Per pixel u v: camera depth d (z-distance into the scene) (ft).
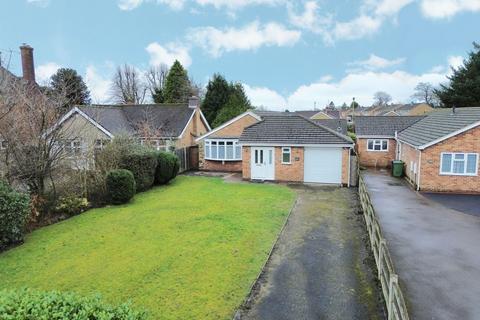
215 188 67.21
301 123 77.05
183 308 23.85
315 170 73.10
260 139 75.77
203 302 24.63
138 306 24.00
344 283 27.76
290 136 74.69
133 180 55.21
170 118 100.73
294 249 35.04
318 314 23.44
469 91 134.92
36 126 45.09
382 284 26.18
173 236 38.29
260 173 76.69
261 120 82.07
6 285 27.35
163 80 209.67
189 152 95.09
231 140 90.94
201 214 47.19
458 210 50.03
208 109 137.08
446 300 25.14
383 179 77.46
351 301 25.04
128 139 65.36
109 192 53.21
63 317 12.55
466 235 39.27
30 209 40.52
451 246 35.83
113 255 33.19
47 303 13.26
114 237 38.34
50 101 49.55
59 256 33.19
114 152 59.62
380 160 96.99
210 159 93.20
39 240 37.78
